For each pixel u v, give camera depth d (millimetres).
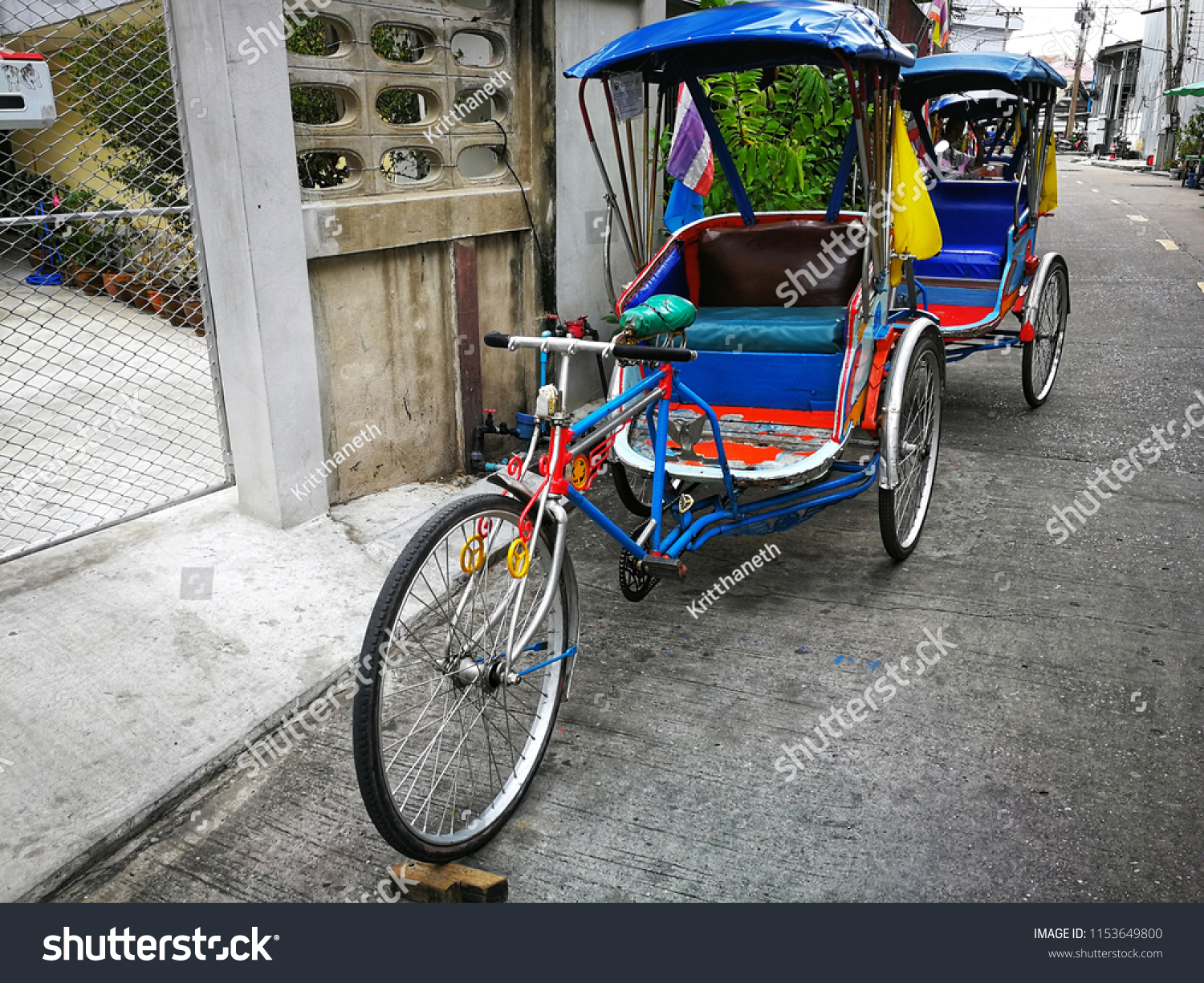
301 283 3934
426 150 4602
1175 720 2984
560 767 2865
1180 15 38062
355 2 4098
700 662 3402
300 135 3992
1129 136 45250
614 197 4199
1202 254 11945
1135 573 3941
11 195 7711
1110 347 7586
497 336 2725
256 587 3656
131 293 7523
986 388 6672
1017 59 5480
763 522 3674
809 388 3812
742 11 3648
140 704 3029
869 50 3307
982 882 2383
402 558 2256
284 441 3977
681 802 2701
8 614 3330
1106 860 2438
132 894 2445
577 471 2791
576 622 2828
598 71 3797
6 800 2627
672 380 3160
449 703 2812
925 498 4316
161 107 6121
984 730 2967
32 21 7504
